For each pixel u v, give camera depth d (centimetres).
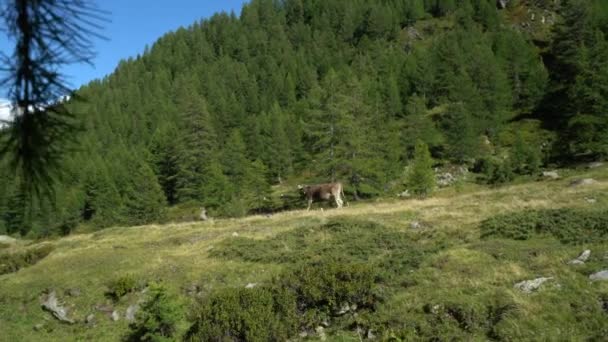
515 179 4628
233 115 8794
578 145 4672
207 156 5616
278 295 1102
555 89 7062
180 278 1667
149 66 14238
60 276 1878
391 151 5441
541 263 1152
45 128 204
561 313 867
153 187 5134
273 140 7169
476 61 8288
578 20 7544
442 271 1232
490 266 1197
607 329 777
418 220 2014
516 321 870
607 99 4506
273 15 16550
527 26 11144
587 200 1900
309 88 10544
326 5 15588
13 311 1730
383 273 1244
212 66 12862
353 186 4525
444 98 8344
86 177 6016
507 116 7144
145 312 1206
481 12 12094
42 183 207
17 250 2767
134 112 10269
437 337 905
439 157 6456
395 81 8550
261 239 2031
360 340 1004
